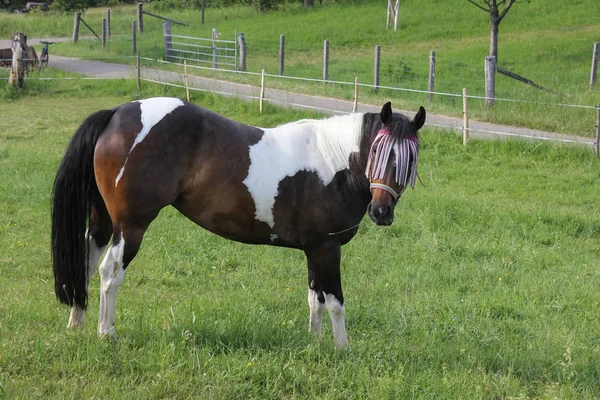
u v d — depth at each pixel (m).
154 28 38.03
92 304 6.31
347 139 5.10
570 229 9.70
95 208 5.34
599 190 11.95
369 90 20.89
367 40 30.89
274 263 7.86
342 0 39.94
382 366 4.96
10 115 18.55
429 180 12.51
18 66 21.41
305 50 29.62
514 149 14.21
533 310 6.60
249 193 5.09
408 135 4.80
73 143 5.08
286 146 5.18
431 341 5.55
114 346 4.88
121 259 5.04
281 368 4.70
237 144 5.11
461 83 22.05
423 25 32.34
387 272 7.74
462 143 14.80
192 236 8.63
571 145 14.09
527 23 30.97
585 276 7.80
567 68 23.64
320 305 5.50
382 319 6.14
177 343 4.99
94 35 37.47
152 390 4.37
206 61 26.38
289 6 40.44
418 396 4.63
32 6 47.53
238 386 4.48
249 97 19.20
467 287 7.39
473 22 31.94
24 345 4.82
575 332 6.01
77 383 4.40
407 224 9.45
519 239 9.20
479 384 4.77
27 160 12.62
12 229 8.80
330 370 4.81
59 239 5.09
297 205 5.12
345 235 5.25
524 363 5.24
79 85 22.20
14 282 6.86
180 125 5.02
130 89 21.38
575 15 31.16
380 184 4.77
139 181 4.94
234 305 6.12
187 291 6.88
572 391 4.79
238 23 36.84
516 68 23.88
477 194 11.77
